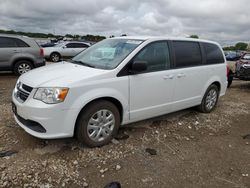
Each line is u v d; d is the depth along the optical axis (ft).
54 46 64.23
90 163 11.66
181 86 16.40
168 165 11.96
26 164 11.21
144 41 14.51
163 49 15.40
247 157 13.29
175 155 12.92
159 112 15.56
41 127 11.57
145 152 12.96
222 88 20.70
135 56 13.74
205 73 18.28
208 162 12.50
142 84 13.98
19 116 12.59
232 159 12.96
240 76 32.60
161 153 13.01
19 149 12.37
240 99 26.00
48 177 10.50
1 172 10.55
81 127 12.19
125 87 13.25
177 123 17.08
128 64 13.41
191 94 17.51
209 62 18.85
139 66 13.05
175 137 14.97
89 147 12.85
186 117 18.40
